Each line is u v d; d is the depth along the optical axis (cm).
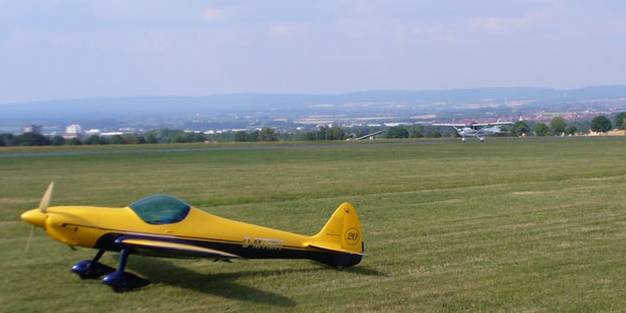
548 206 1836
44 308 859
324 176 2845
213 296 927
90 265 1002
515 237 1371
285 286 985
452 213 1705
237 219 1611
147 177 2836
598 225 1517
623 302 914
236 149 5684
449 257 1187
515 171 3048
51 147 6319
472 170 3131
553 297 937
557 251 1234
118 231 952
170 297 917
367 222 1562
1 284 968
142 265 1089
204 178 2775
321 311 866
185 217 991
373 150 5431
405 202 1931
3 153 4994
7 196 2105
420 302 912
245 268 1085
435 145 6500
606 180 2586
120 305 877
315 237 1084
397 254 1210
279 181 2617
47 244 1247
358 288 979
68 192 2234
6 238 1312
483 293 956
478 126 8731
